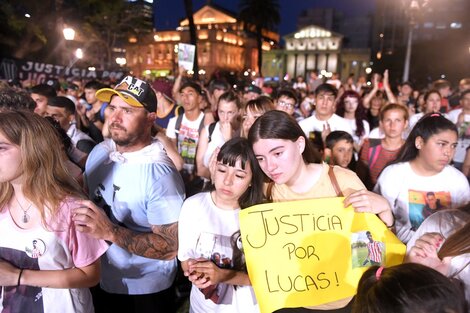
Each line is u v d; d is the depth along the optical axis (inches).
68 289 65.7
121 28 1587.1
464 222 63.0
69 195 63.9
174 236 83.0
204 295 78.8
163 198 82.7
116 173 86.0
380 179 104.3
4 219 62.0
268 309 71.4
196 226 77.5
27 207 61.8
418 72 2107.5
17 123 58.2
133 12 1482.5
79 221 62.1
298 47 3531.0
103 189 88.4
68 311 65.6
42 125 61.1
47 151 60.7
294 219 72.4
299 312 80.1
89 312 71.2
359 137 198.4
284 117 68.2
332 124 177.3
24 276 60.1
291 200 77.4
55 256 62.3
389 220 72.5
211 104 284.7
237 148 71.4
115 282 88.0
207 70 2832.2
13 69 426.0
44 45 938.7
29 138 58.6
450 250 56.1
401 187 98.8
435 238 61.3
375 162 143.3
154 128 126.3
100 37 1485.0
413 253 61.7
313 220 72.3
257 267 71.7
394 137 139.3
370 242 69.4
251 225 72.2
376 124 257.9
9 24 877.8
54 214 61.3
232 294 79.1
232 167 72.0
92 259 65.7
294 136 67.9
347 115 201.5
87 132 204.2
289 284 71.8
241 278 74.4
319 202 72.6
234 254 76.9
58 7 825.5
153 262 87.6
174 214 83.3
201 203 78.5
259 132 67.7
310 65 3486.7
